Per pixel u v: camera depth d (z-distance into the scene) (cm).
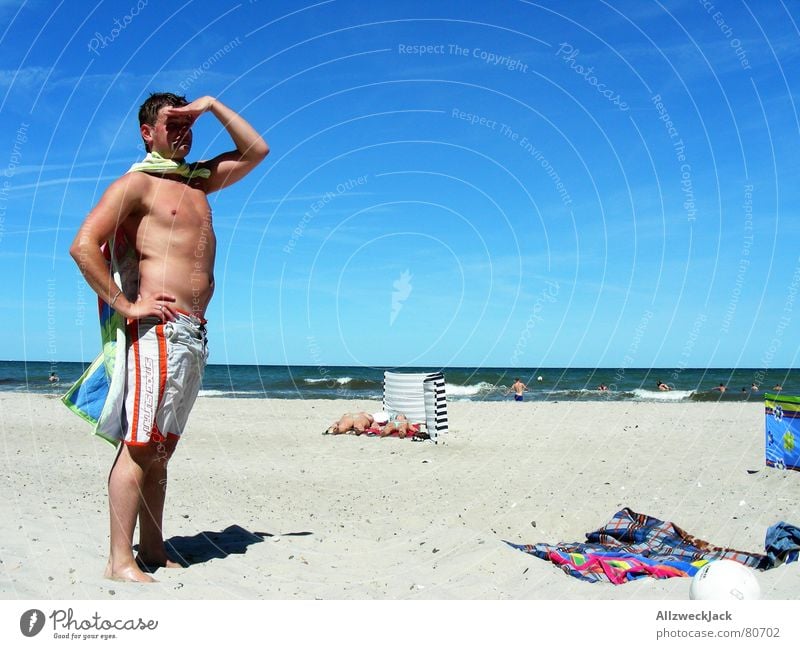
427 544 546
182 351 430
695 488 808
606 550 541
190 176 459
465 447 1198
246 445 1205
